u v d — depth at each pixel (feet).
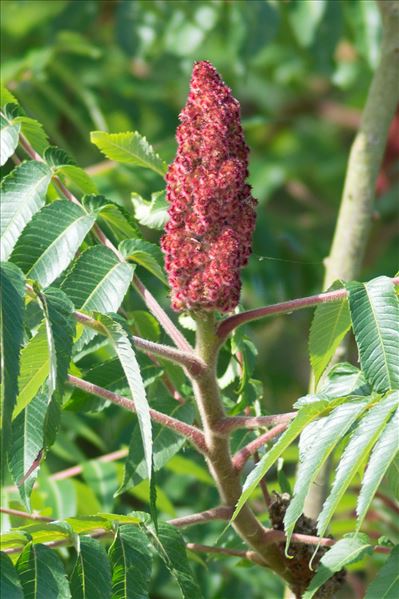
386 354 6.26
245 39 9.59
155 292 8.30
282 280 9.46
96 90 10.25
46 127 9.48
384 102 7.89
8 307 5.92
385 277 6.35
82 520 6.39
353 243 7.87
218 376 7.17
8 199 6.61
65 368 6.09
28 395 6.31
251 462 7.64
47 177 6.66
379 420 6.02
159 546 6.46
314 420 6.22
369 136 7.88
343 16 9.30
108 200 6.75
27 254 6.50
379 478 5.93
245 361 6.93
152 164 7.06
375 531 8.08
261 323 10.02
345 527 8.07
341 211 7.92
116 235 7.01
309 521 6.79
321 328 6.63
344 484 5.99
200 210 6.31
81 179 6.88
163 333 7.20
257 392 7.14
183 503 8.75
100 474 7.83
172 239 6.34
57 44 9.83
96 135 7.00
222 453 6.51
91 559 6.25
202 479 8.02
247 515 6.61
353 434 6.09
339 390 6.53
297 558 6.71
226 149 6.34
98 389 6.43
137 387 6.11
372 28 9.70
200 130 6.35
